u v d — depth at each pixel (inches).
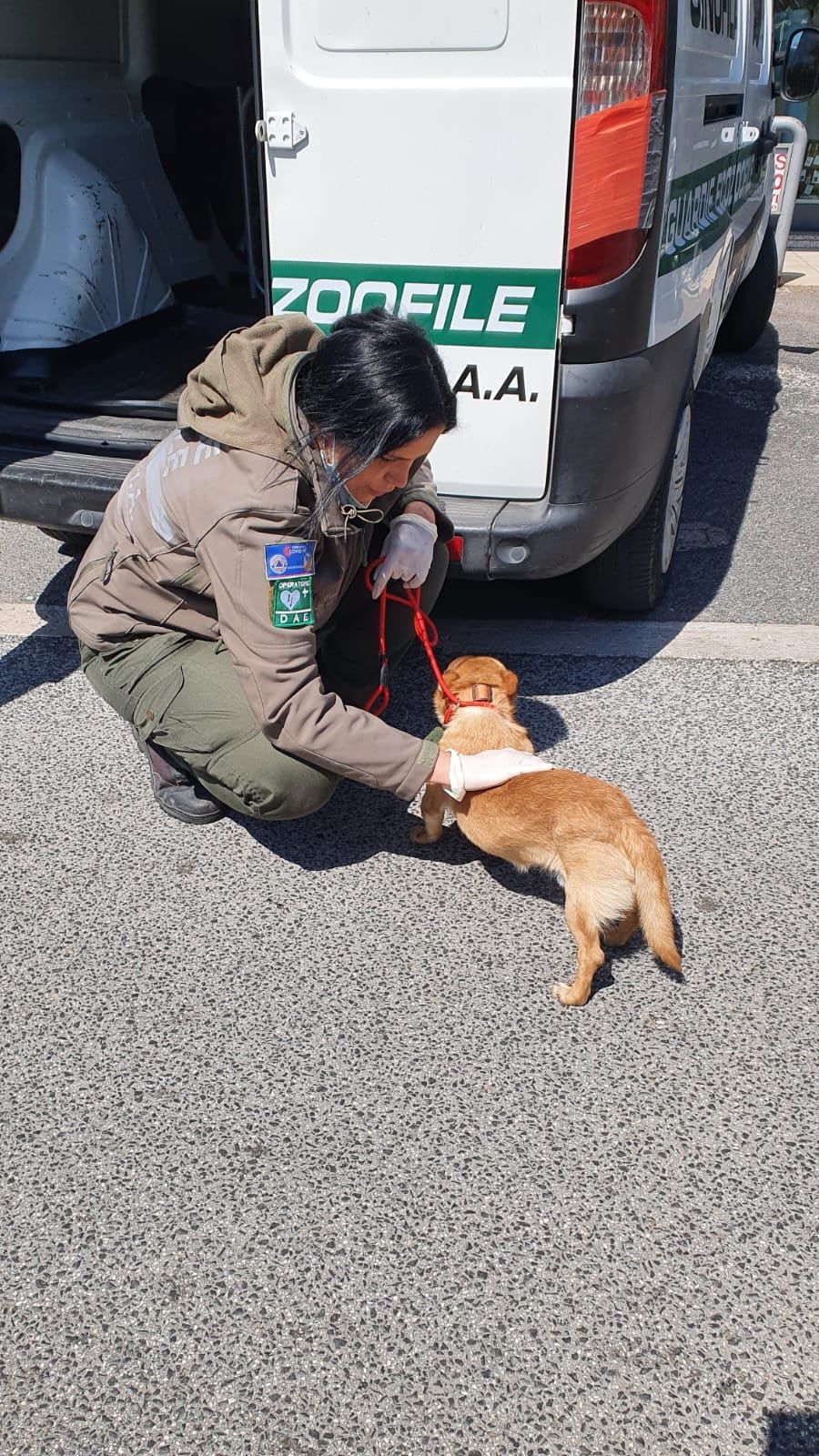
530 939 95.9
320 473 80.6
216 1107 79.7
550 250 104.6
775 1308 66.4
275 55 103.8
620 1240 70.4
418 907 99.6
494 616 150.8
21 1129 78.0
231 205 216.7
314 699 85.7
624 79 98.3
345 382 72.7
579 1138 77.4
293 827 110.3
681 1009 88.4
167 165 211.5
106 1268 68.8
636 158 101.4
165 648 97.0
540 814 88.6
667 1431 60.2
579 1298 66.9
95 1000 89.0
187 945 95.0
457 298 108.9
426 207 106.0
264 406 80.8
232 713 92.7
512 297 107.3
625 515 118.6
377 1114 79.2
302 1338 64.8
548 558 115.2
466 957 93.8
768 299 271.3
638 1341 64.6
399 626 109.0
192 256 214.1
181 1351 64.1
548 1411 61.1
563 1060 83.7
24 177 173.3
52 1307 66.6
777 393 255.0
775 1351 64.1
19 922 97.5
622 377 110.0
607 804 87.0
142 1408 61.4
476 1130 78.0
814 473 205.0
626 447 113.4
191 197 215.0
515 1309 66.3
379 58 101.5
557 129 100.0
